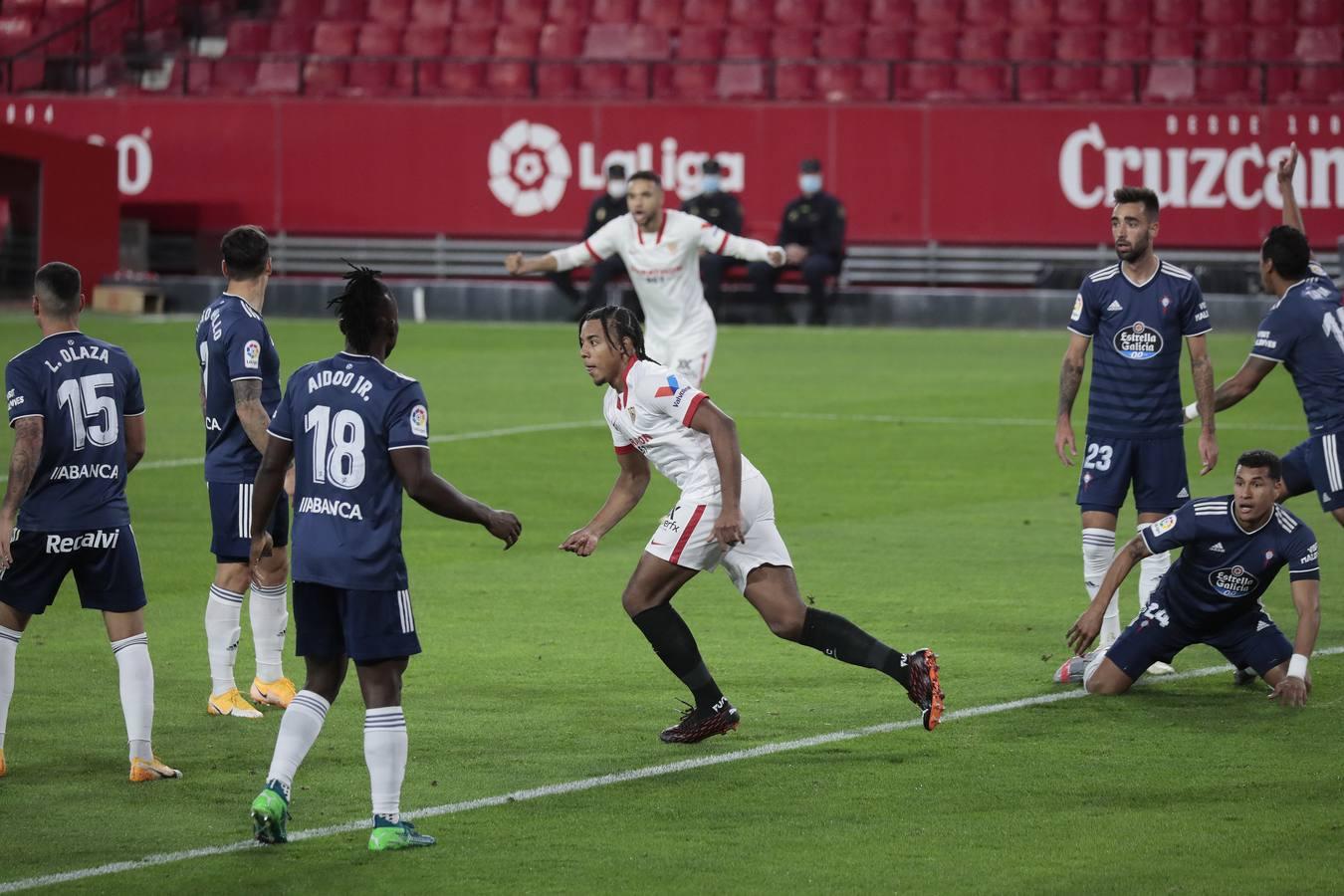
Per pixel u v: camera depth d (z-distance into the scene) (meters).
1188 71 114.81
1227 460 58.22
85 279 108.69
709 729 26.89
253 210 113.62
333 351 87.88
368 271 22.89
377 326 22.80
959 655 32.81
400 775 22.30
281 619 29.88
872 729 27.78
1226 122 106.06
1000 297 104.88
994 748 26.61
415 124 112.12
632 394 26.20
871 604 37.38
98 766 25.86
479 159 111.81
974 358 89.38
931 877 20.97
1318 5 117.00
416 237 113.12
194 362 84.31
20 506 24.91
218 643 28.91
